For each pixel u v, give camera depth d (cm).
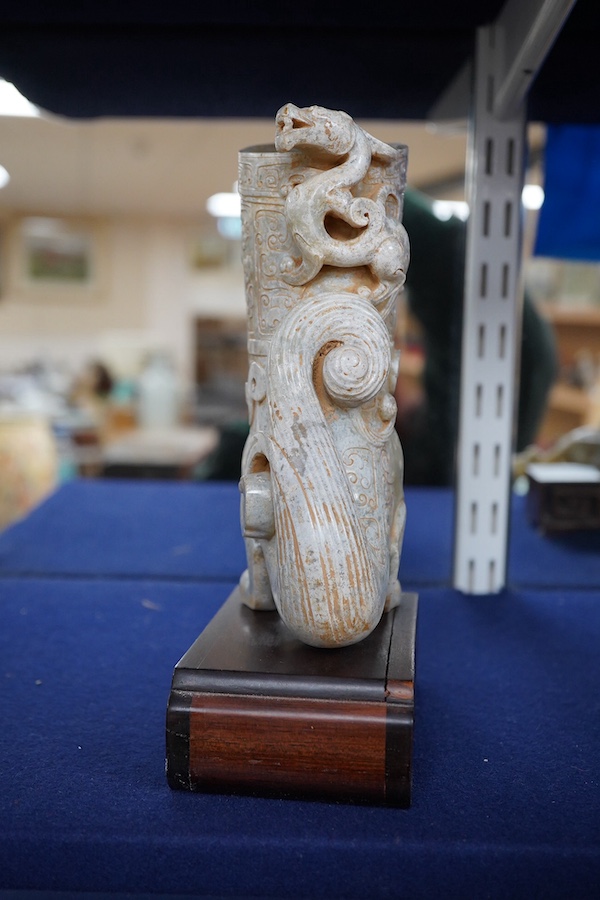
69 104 163
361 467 96
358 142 93
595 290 213
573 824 84
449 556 175
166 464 244
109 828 82
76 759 96
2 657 125
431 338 203
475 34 140
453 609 147
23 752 98
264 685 88
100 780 92
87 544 184
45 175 190
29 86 157
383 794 87
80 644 130
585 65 142
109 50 144
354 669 90
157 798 88
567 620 142
